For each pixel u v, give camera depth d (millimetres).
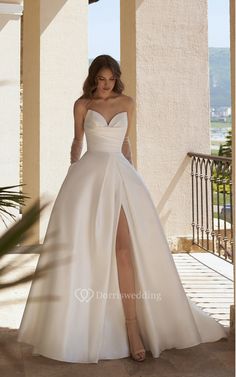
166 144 7023
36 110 7398
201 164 6973
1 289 1138
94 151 3861
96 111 3906
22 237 1116
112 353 3680
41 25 7289
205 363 3617
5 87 7785
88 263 3652
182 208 7133
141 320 3775
